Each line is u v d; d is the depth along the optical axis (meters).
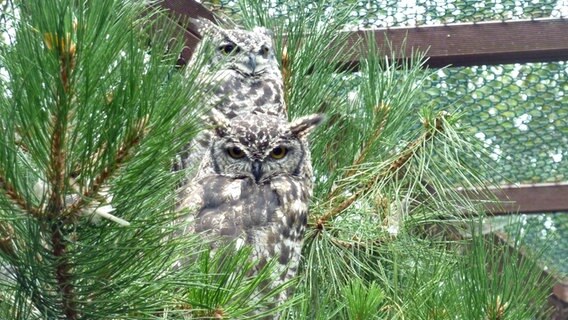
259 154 3.99
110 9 2.12
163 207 2.33
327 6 4.86
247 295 2.52
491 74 5.36
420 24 5.05
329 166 4.36
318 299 3.84
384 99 4.27
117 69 2.18
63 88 2.08
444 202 4.10
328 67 4.59
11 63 2.10
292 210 3.91
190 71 2.29
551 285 3.02
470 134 4.04
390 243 3.96
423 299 3.17
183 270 2.44
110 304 2.37
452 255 3.56
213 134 4.08
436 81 5.41
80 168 2.18
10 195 2.17
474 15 5.04
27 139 2.12
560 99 5.50
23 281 2.33
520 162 5.64
